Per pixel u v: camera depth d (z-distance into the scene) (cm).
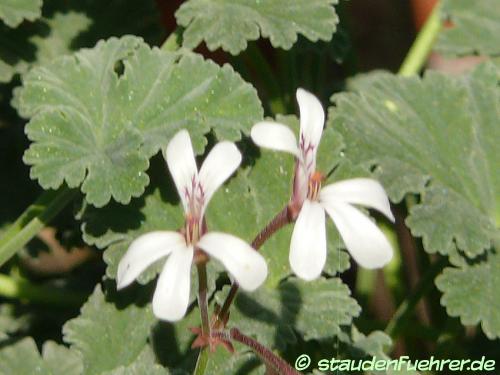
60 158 26
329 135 27
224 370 26
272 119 28
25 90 27
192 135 26
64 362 26
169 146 23
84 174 26
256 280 22
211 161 23
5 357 26
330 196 23
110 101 27
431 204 28
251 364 26
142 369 26
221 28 28
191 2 28
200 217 22
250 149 27
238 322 26
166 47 28
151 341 27
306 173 23
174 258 22
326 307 26
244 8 28
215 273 26
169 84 27
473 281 27
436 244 27
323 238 22
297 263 22
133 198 27
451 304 27
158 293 22
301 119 23
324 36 28
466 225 27
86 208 27
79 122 27
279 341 26
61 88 27
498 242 28
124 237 26
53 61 27
